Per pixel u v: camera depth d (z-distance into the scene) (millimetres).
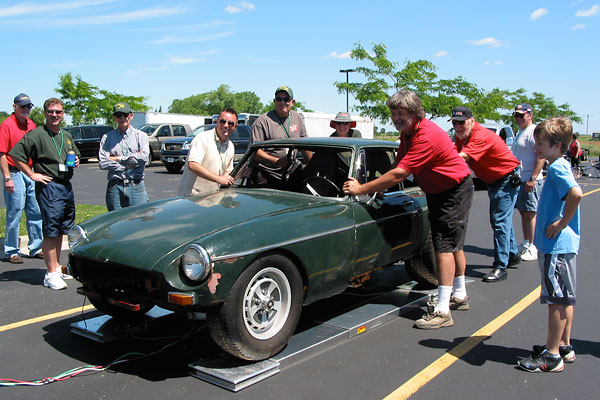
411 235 4438
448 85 25750
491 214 5449
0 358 3438
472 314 4363
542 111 42875
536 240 3195
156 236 3146
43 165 4910
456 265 4430
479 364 3340
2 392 2947
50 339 3779
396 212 4238
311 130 24578
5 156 5703
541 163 5980
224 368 3080
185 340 3744
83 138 21094
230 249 2916
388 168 4617
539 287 5199
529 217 6270
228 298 2922
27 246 6609
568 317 3191
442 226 4004
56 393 2936
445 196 3982
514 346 3652
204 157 4938
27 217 6203
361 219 3850
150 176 16766
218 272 2855
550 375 3193
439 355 3473
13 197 5875
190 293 2812
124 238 3225
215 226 3189
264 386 3000
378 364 3318
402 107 3764
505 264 5438
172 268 2869
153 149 20875
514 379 3131
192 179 5012
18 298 4750
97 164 21125
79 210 9148
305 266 3359
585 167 20578
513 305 4613
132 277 3191
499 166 5270
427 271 4816
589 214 10148
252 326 3121
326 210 3658
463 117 5066
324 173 4414
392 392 2943
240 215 3387
